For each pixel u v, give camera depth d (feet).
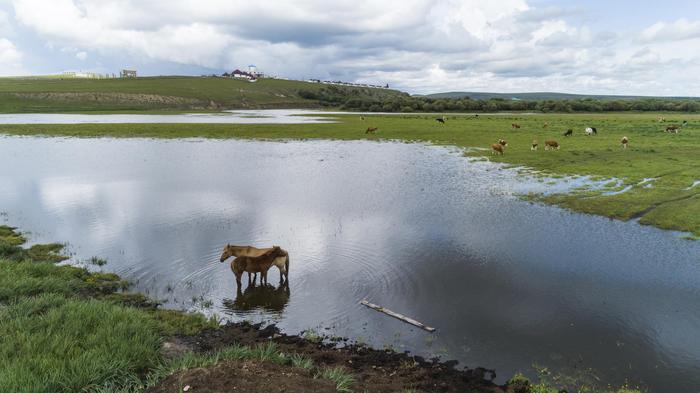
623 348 36.55
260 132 222.89
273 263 47.16
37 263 48.85
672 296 46.34
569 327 39.93
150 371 28.55
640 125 253.65
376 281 49.21
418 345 36.73
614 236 65.21
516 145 171.12
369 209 80.38
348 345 36.58
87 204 82.58
